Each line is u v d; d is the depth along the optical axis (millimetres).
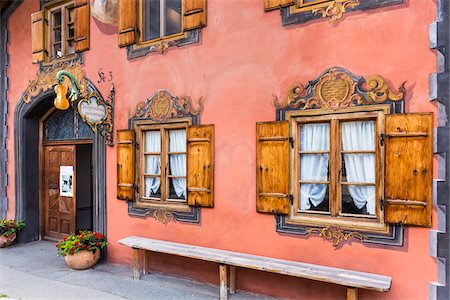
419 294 3822
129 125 6184
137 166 6082
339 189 4363
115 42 6406
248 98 4980
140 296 4938
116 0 6332
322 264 4383
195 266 5477
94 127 5938
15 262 6617
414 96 3889
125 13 6215
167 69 5773
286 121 4613
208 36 5375
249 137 4965
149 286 5293
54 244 7902
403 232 3914
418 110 3865
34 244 7918
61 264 6461
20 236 8023
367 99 4125
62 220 8008
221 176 5176
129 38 6148
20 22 7992
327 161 4520
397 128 3916
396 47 4000
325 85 4402
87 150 8859
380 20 4098
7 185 8250
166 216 5734
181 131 5770
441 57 3754
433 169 3764
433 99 3771
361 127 4289
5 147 8266
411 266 3871
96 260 6176
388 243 3990
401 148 3895
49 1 7457
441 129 3717
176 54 5684
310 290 4539
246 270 5000
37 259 6805
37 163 8234
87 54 6793
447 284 3662
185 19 5559
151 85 5945
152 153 5980
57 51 7684
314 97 4469
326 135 4523
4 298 4930
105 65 6527
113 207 6367
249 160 4953
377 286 3660
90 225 8859
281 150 4629
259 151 4801
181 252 4988
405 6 3971
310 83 4508
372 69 4117
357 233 4168
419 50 3885
